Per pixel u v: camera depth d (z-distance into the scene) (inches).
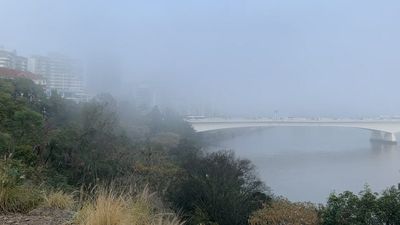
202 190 1296.8
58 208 266.8
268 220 1151.6
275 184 2475.4
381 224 808.9
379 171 2984.7
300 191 2272.4
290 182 2536.9
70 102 2691.9
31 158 809.5
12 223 224.1
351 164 3378.4
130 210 226.8
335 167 3196.4
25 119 1295.5
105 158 1443.2
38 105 2166.6
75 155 1270.9
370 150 4443.9
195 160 1898.4
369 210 814.5
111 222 210.7
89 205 233.8
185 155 2194.9
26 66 4232.3
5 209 249.6
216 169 1697.8
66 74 4325.8
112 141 1802.4
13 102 1485.0
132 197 255.6
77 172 1150.3
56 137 1315.2
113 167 1257.4
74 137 1446.9
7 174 272.2
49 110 2250.2
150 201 271.0
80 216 228.1
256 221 1176.2
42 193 287.4
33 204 265.4
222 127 4234.7
